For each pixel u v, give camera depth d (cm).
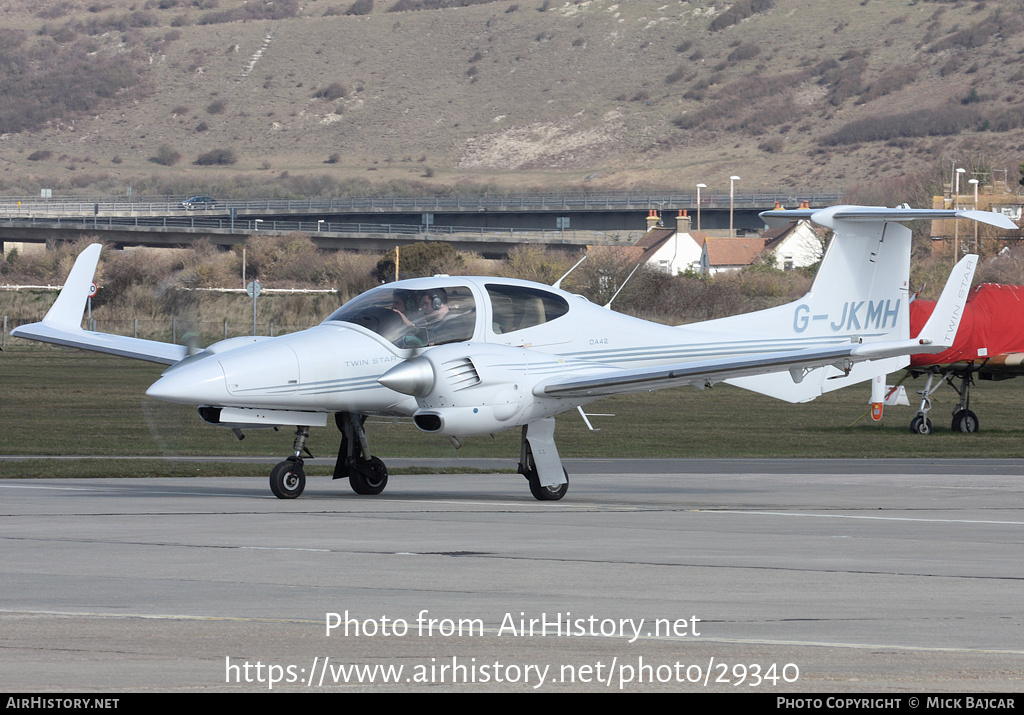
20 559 3534
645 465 7538
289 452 8400
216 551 3709
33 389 13775
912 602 3017
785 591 3145
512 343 5522
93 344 6162
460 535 4150
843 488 6172
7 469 6581
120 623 2689
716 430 10481
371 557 3625
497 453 8550
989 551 3909
